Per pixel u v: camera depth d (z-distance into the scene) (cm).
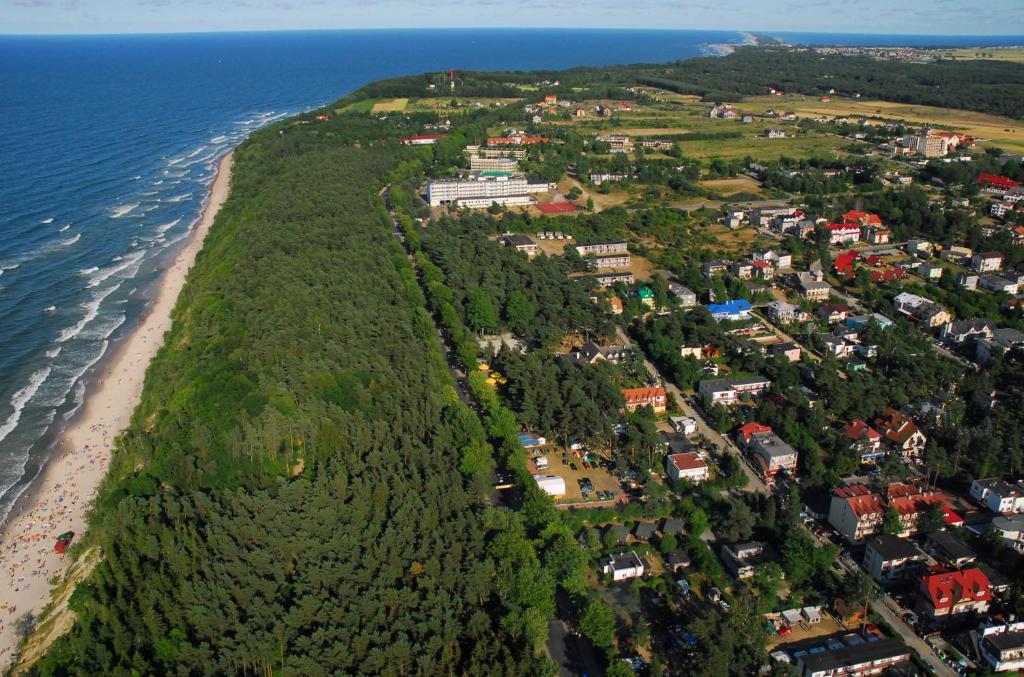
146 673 15575
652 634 17462
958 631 17425
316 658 15438
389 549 18425
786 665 15700
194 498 19938
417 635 16162
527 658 15700
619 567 19138
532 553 18775
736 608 17138
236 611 16562
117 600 17150
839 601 17888
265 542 18412
